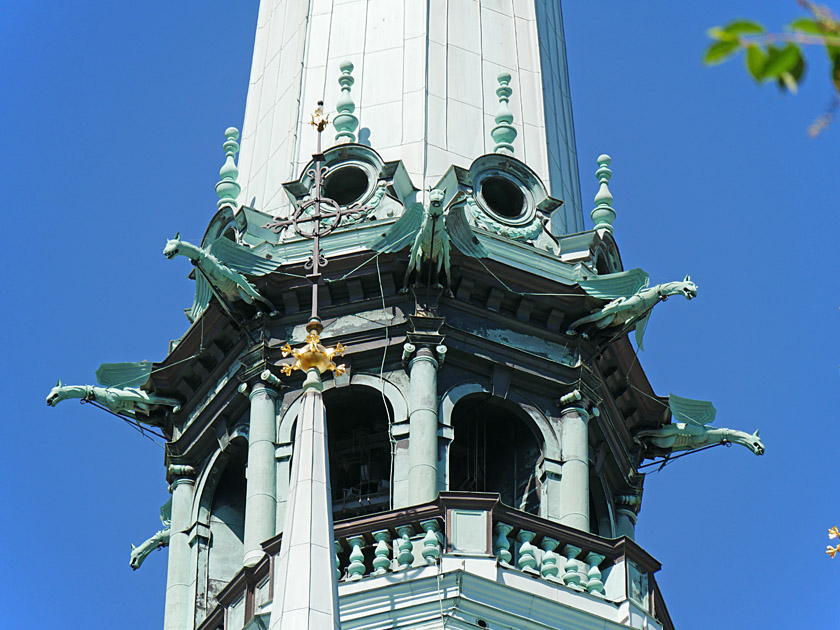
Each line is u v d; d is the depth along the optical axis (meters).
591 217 57.72
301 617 38.22
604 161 58.78
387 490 51.12
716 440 56.19
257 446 50.53
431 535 45.03
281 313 52.75
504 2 62.28
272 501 49.62
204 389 54.56
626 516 54.53
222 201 56.66
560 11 66.75
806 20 12.99
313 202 50.75
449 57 59.25
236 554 52.78
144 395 55.38
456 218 51.78
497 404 51.62
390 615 43.41
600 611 45.47
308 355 44.41
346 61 59.19
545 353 52.69
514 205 55.56
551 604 44.56
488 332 52.25
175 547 52.97
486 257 52.34
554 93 61.94
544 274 53.28
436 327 51.25
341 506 50.88
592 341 53.44
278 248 53.25
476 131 57.50
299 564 39.50
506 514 46.03
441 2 60.84
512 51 60.91
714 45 13.23
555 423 51.81
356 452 52.28
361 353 51.41
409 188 54.22
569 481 50.44
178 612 51.62
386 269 52.22
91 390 54.66
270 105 60.50
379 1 60.78
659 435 56.25
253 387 51.94
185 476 54.25
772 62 13.16
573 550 46.66
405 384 50.69
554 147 59.47
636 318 53.25
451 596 43.44
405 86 57.91
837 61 13.21
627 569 46.62
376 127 56.94
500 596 44.09
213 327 54.12
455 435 52.50
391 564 45.44
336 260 52.31
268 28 64.31
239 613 46.16
